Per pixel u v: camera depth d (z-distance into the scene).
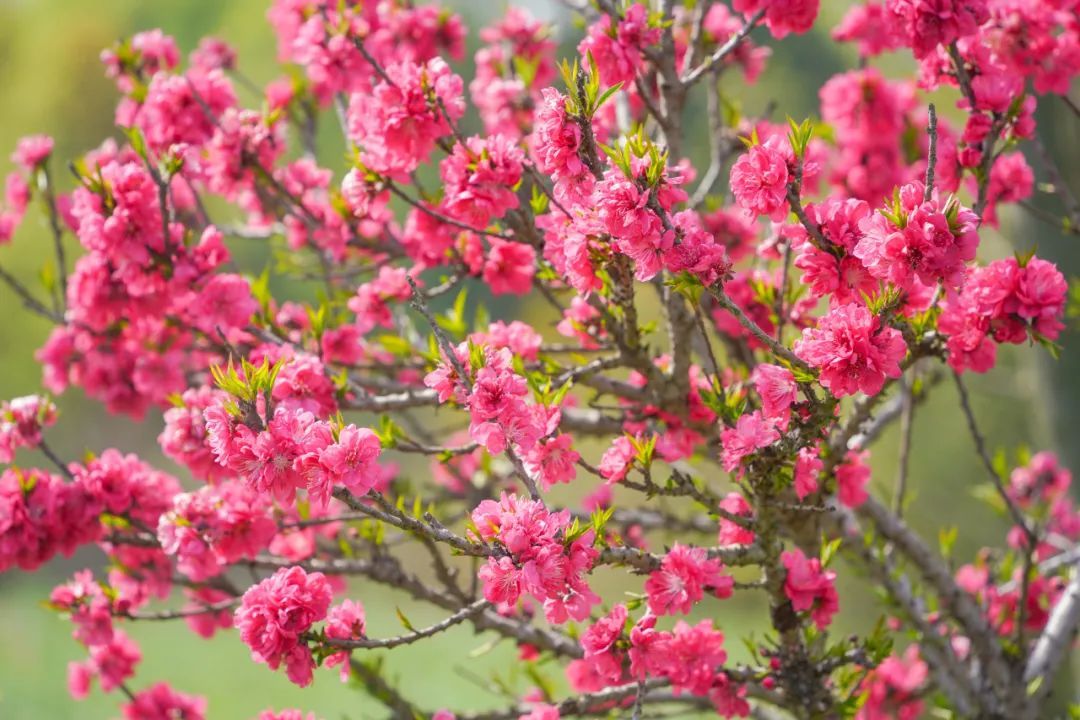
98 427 28.80
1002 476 5.28
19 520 4.48
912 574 6.21
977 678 5.41
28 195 6.02
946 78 4.46
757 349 5.04
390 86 4.16
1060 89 4.87
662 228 3.24
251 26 33.44
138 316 4.98
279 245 6.20
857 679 4.59
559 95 3.43
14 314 28.08
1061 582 6.04
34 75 35.22
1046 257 6.53
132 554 5.07
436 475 6.55
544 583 3.13
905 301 3.31
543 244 4.34
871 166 6.04
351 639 3.50
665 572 3.66
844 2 11.80
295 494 3.26
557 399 3.62
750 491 4.01
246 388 3.25
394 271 4.96
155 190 4.62
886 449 15.39
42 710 16.88
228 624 5.27
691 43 4.91
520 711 4.91
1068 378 6.70
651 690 4.46
